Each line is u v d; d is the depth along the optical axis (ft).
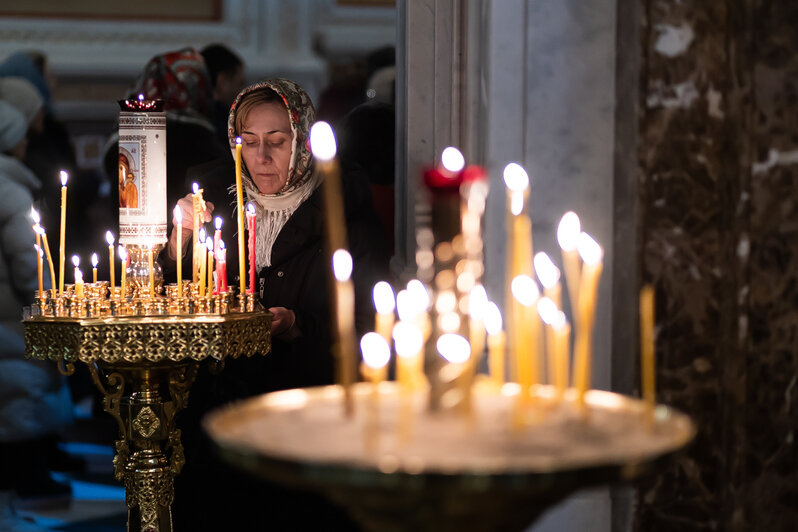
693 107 11.60
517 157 12.05
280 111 13.93
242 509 14.29
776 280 11.31
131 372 11.60
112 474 21.59
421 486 5.10
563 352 6.60
